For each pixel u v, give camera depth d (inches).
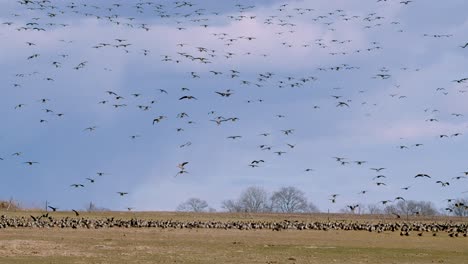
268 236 2647.6
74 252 1820.9
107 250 1903.3
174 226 3070.9
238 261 1692.9
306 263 1689.2
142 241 2266.2
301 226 3139.8
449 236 2726.4
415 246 2262.6
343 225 3206.2
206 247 2066.9
